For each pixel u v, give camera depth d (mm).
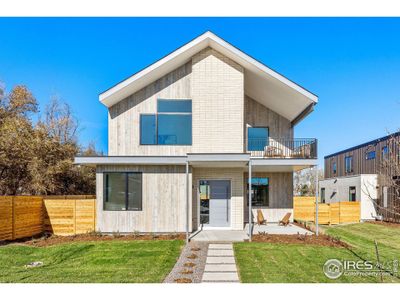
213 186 15383
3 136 19188
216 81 15031
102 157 13984
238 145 14828
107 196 14406
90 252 10984
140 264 9430
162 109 15195
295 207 22125
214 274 8445
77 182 24047
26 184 20531
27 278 8211
